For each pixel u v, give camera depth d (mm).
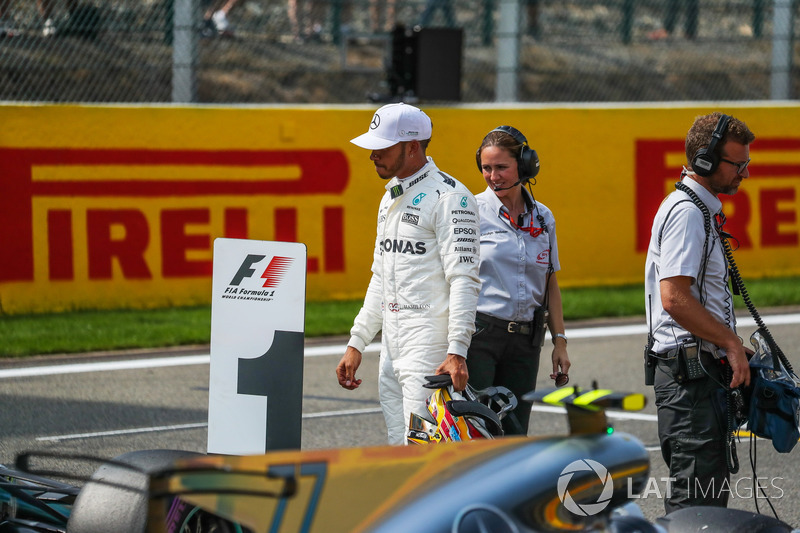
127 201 37094
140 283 37469
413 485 9078
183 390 28234
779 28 49844
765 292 41969
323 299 39750
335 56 59531
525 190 17766
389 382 16406
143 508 11742
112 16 42719
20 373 29672
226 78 55875
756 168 44562
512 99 47062
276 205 39031
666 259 14516
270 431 15828
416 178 15750
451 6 56062
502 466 9500
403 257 15703
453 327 15203
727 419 14586
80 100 45156
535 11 64000
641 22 67812
